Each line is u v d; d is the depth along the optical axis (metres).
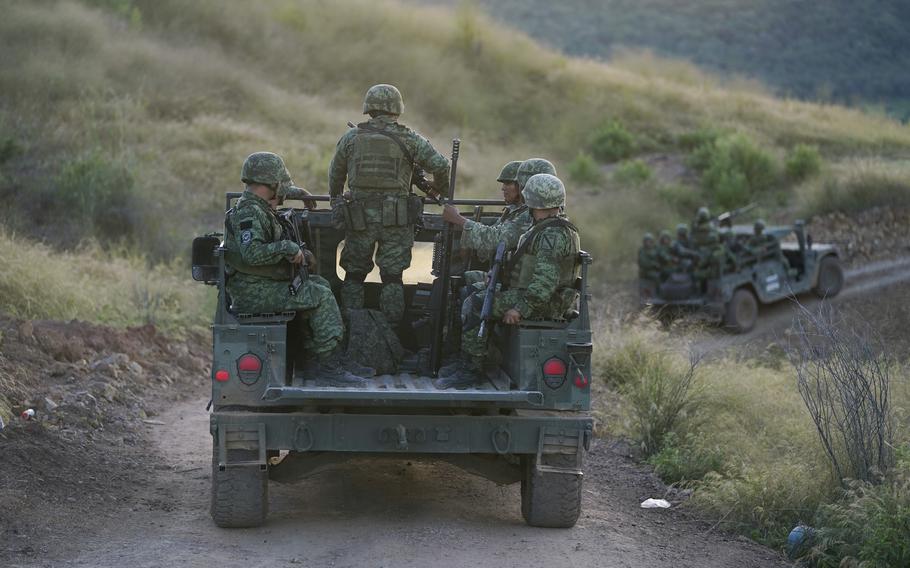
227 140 46.56
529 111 62.91
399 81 61.41
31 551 11.18
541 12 145.12
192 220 37.44
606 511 14.35
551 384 12.12
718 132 58.28
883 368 17.75
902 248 40.69
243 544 11.98
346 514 13.49
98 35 53.62
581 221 44.31
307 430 11.95
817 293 35.41
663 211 46.44
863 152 57.44
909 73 127.31
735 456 16.30
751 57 132.12
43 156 38.84
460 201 14.36
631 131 60.78
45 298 23.47
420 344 14.08
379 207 13.68
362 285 14.17
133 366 20.78
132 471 15.04
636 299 35.62
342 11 68.12
